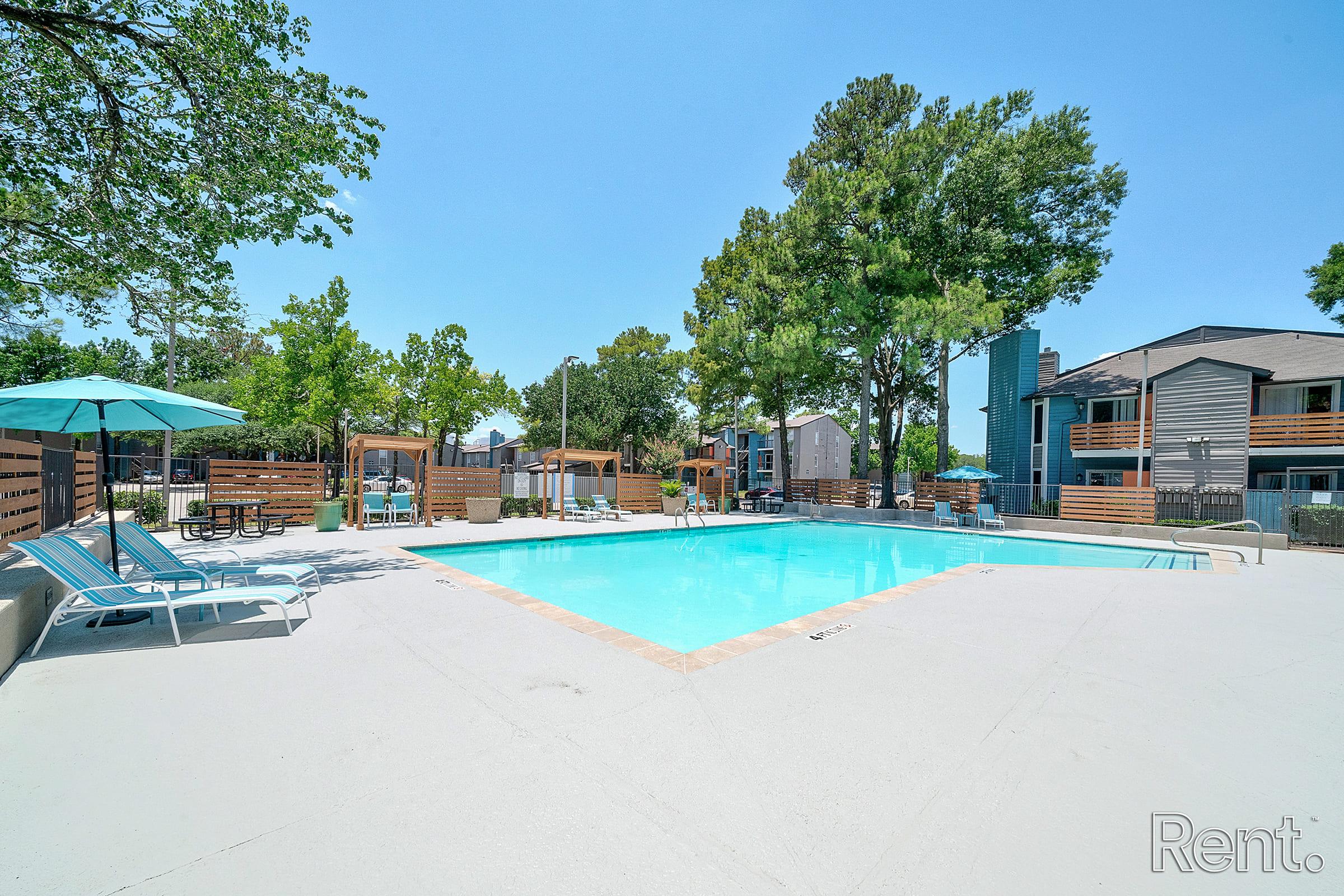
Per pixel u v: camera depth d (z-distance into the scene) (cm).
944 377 2334
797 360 2155
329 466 1931
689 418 4250
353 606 592
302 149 803
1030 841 220
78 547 477
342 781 256
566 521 1880
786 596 875
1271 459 2033
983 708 351
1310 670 432
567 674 400
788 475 2639
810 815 236
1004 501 2155
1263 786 265
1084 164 2186
